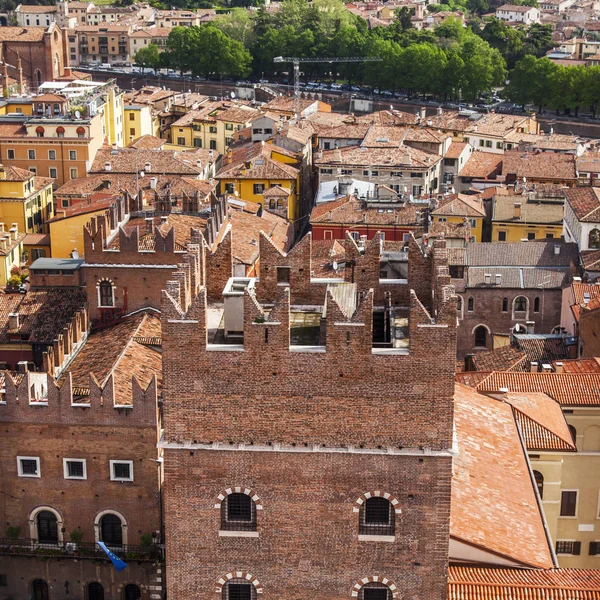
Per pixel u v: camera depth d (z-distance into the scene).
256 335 51.59
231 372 52.09
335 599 54.91
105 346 98.00
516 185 199.62
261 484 53.44
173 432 53.06
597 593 57.38
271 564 54.62
